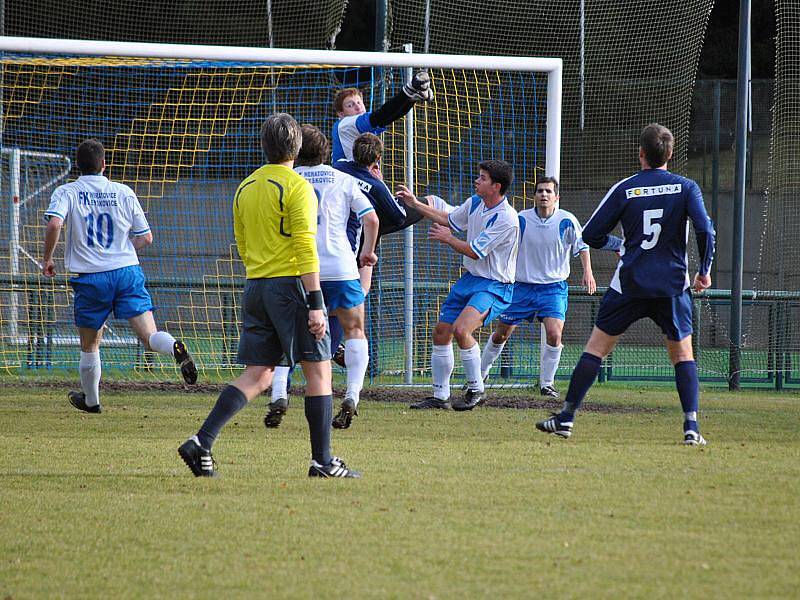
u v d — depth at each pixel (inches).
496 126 2202.3
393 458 860.0
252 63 1653.5
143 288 1157.7
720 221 2593.5
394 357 1651.1
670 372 1930.4
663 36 2650.1
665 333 965.8
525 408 1263.5
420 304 1654.8
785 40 2113.7
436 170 1721.2
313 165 1025.5
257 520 624.4
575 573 514.0
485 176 1203.2
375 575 510.6
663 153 947.3
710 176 2568.9
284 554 549.3
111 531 597.6
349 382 1035.9
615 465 828.0
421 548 561.0
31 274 1809.8
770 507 666.2
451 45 2775.6
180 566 527.5
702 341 2222.0
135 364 1647.4
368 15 3063.5
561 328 1393.9
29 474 776.9
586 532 597.9
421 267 1749.5
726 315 2373.3
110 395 1344.7
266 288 733.9
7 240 2000.5
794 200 2474.2
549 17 2741.1
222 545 567.5
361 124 1170.0
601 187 2738.7
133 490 714.8
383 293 1656.0
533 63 1419.8
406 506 665.6
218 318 2039.9
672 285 937.5
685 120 2490.2
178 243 2322.8
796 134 2397.9
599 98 2694.4
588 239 963.3
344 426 1025.5
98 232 1134.4
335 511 650.2
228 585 494.6
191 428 1038.4
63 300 1785.2
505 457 867.4
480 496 698.2
